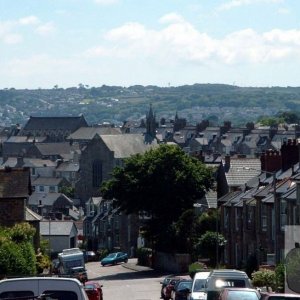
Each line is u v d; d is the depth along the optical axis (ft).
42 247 528.22
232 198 523.70
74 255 547.90
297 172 442.50
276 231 388.78
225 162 625.00
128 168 651.25
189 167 644.27
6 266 355.56
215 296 241.35
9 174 464.24
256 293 202.90
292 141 492.95
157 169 640.99
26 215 498.69
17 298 147.84
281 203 419.74
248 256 479.41
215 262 532.32
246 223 483.92
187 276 504.43
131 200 645.10
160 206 638.94
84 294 155.74
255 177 545.44
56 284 154.61
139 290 458.09
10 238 385.09
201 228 582.35
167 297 368.89
